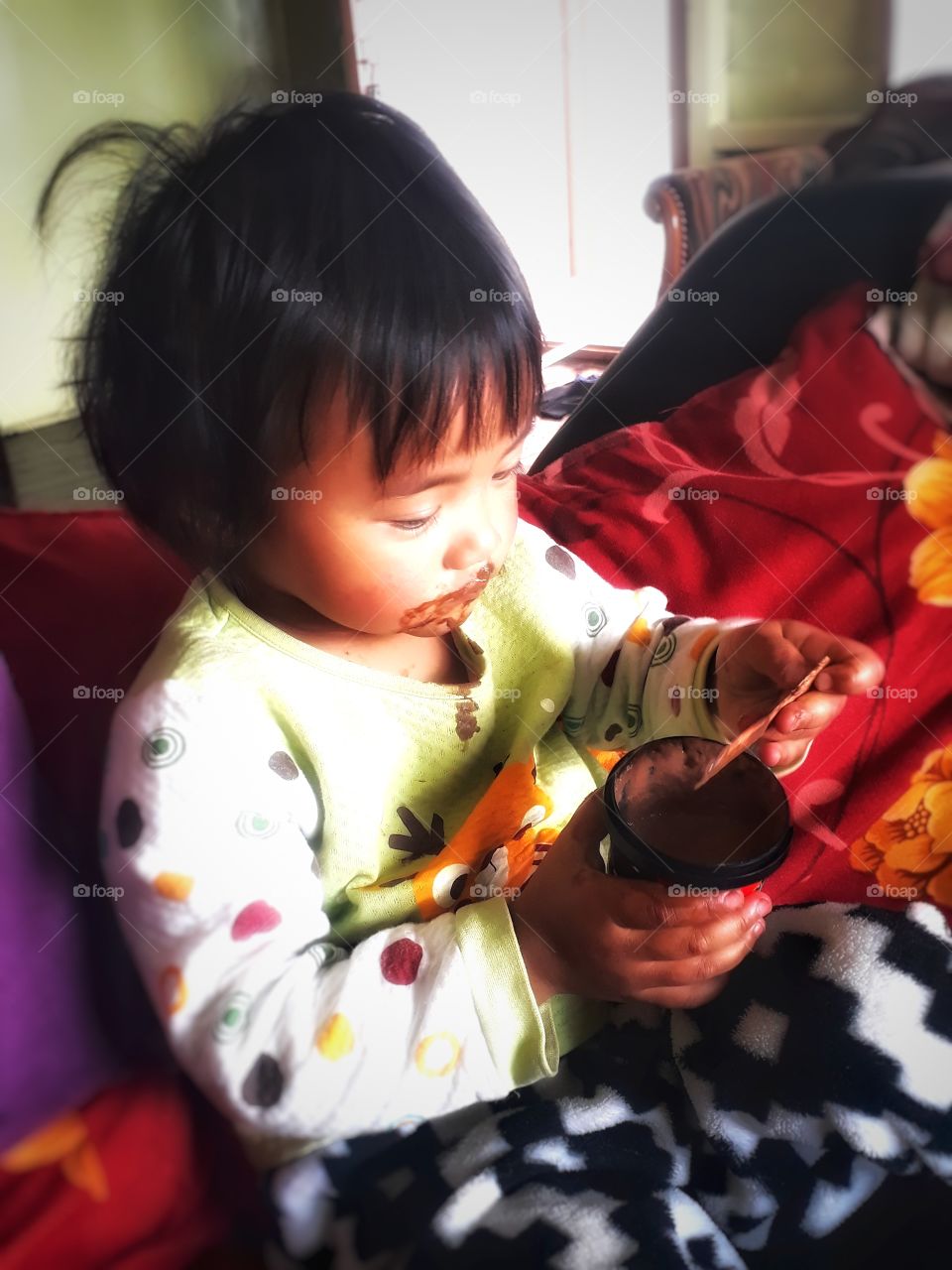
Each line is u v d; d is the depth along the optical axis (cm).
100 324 56
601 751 75
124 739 54
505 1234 49
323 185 51
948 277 115
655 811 54
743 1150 53
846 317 119
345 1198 54
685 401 126
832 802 75
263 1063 50
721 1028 56
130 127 57
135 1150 52
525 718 69
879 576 89
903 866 70
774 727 58
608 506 96
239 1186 55
